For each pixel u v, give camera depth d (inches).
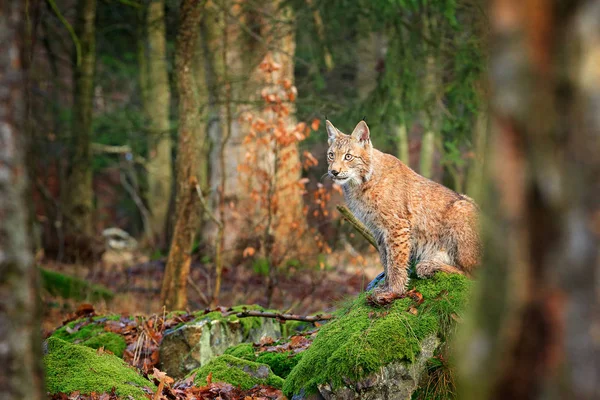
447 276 298.4
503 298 98.5
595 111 90.1
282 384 316.8
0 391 139.6
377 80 724.7
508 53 95.7
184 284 566.6
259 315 390.9
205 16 865.5
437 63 709.9
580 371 91.8
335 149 343.6
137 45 1095.0
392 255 322.0
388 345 268.5
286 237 744.3
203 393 305.1
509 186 97.1
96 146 1182.9
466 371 104.1
